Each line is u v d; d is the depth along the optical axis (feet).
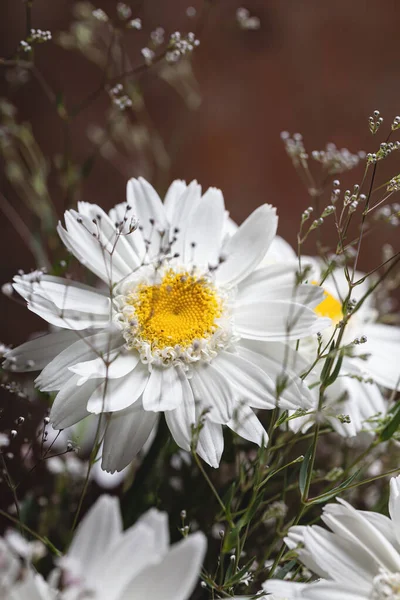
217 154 2.16
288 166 2.15
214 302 1.24
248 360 1.21
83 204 1.24
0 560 0.98
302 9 2.20
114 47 1.71
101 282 1.45
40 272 1.20
